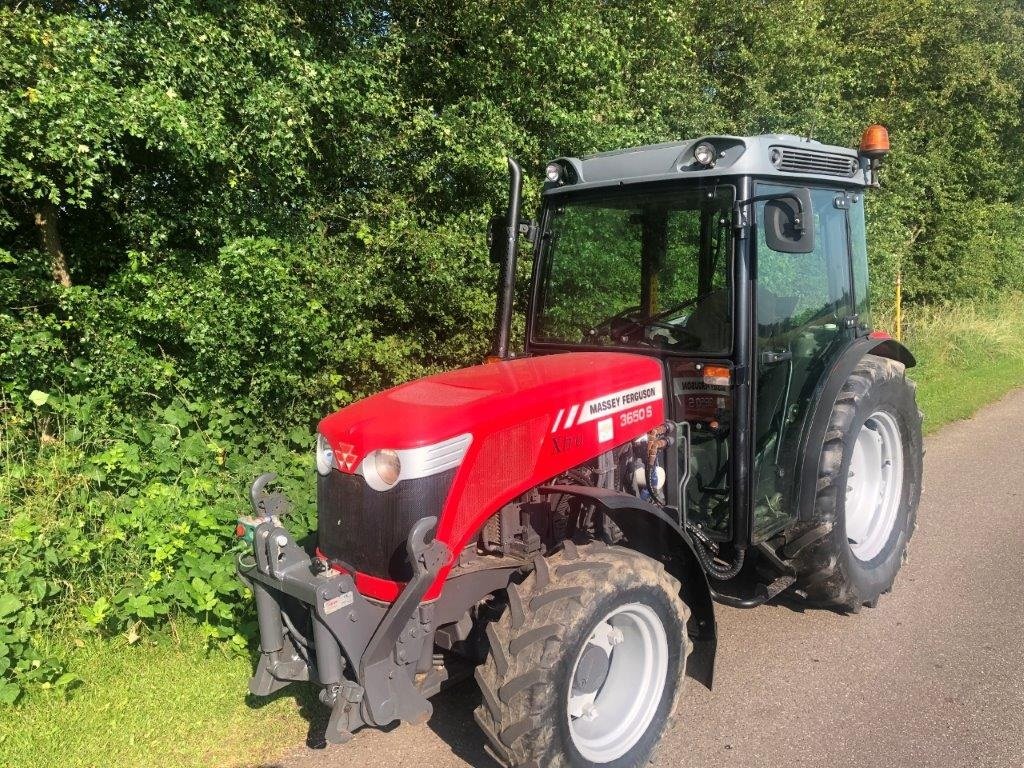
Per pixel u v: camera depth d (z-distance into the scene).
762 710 3.24
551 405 2.79
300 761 2.97
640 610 2.73
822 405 3.70
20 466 4.02
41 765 2.89
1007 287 15.94
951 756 2.93
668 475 3.29
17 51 4.11
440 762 2.95
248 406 4.98
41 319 4.45
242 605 3.67
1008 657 3.60
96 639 3.56
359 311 6.18
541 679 2.40
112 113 4.26
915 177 12.34
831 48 10.81
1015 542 4.96
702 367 3.33
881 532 4.25
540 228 3.90
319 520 2.79
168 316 4.64
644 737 2.82
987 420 8.23
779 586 3.67
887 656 3.63
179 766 2.92
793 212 3.03
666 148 3.43
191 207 5.37
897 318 11.48
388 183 6.49
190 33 4.68
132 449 4.21
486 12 6.43
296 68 5.18
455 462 2.53
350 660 2.39
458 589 2.62
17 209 5.07
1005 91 13.66
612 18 7.81
